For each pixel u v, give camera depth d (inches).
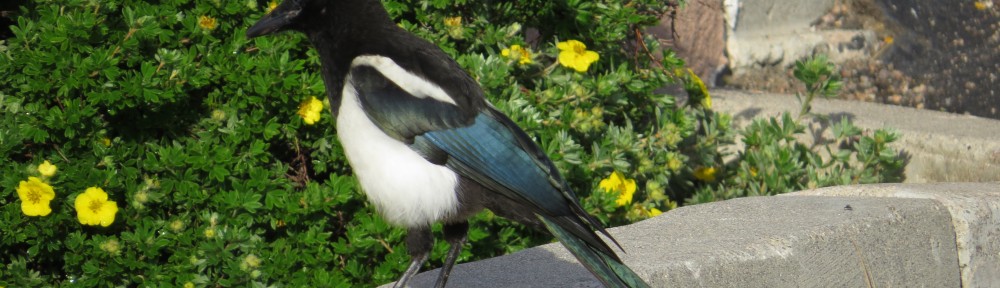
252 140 231.5
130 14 223.6
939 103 400.2
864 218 220.8
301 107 233.0
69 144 219.8
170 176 223.8
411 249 192.5
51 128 217.6
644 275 187.2
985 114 397.4
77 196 211.8
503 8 272.8
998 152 303.3
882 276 220.7
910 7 442.6
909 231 226.2
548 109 261.0
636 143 263.9
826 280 211.8
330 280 225.5
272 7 243.3
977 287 238.2
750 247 203.8
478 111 192.5
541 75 268.5
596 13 276.4
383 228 232.1
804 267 208.1
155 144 228.4
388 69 191.0
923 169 319.6
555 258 203.9
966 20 443.8
